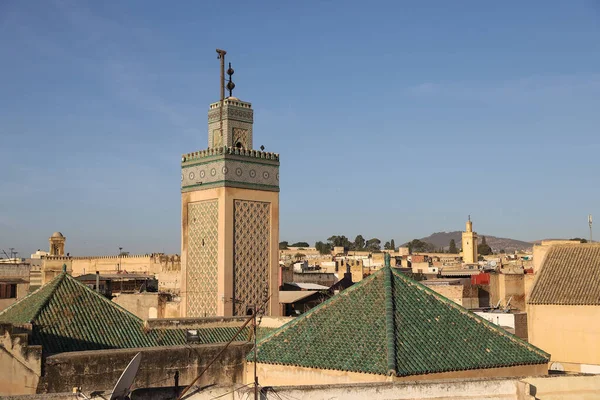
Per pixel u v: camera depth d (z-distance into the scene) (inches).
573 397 729.6
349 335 818.2
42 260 2664.9
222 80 1280.8
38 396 606.2
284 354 832.3
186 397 639.1
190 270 1270.9
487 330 855.7
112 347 975.6
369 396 666.8
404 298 857.5
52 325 970.1
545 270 1384.1
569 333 1289.4
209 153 1254.9
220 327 1112.2
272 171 1294.3
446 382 685.9
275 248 1284.4
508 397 700.7
